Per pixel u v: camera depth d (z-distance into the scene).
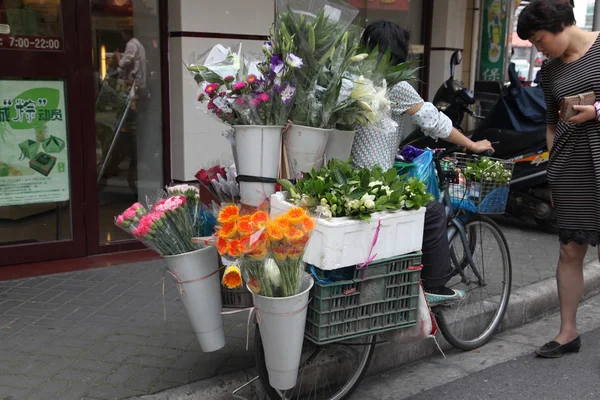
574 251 3.64
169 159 5.46
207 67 2.83
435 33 7.69
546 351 3.76
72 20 4.77
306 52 2.75
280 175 2.89
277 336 2.51
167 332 3.72
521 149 6.20
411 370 3.68
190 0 5.05
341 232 2.53
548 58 3.56
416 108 3.18
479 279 3.95
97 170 5.11
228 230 2.38
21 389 3.03
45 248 4.94
